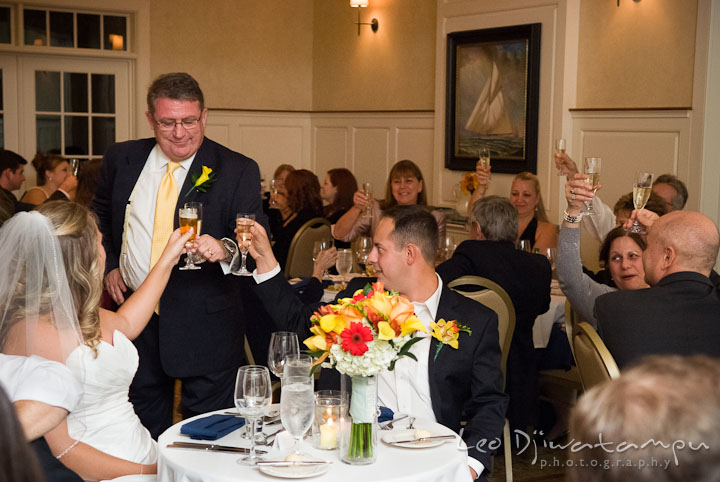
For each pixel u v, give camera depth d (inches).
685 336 93.4
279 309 104.0
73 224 84.4
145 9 322.7
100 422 88.0
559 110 242.2
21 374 74.9
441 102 287.0
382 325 72.1
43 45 309.9
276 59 356.2
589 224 169.0
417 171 222.8
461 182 262.4
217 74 343.6
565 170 170.4
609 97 231.6
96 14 318.3
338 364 73.3
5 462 33.6
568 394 160.9
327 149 358.6
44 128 316.5
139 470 86.9
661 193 180.1
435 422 89.2
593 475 31.2
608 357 94.1
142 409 115.6
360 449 75.6
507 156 261.0
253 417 75.9
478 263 140.9
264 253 103.2
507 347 135.6
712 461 28.2
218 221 112.2
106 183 117.6
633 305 96.0
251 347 141.6
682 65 210.2
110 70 323.6
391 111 319.0
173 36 331.6
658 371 30.7
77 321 83.1
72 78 318.3
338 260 178.9
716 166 206.2
